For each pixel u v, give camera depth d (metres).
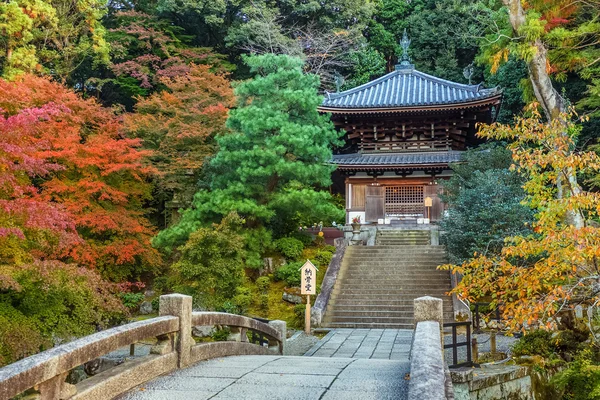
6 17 25.44
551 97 13.80
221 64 37.06
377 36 44.19
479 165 22.30
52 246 12.92
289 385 5.55
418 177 28.62
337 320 17.11
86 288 11.05
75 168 18.48
